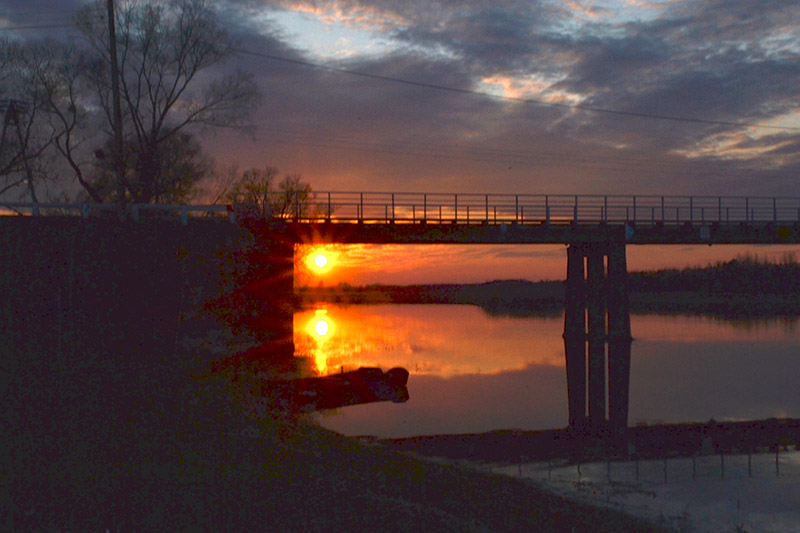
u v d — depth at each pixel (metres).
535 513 13.95
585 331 49.88
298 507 11.69
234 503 11.55
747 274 113.38
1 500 11.08
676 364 40.59
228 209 35.84
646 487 17.80
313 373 31.11
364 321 74.25
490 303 124.38
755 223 47.41
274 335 36.88
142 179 44.12
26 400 18.62
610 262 46.56
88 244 28.59
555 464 20.09
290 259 38.78
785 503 16.45
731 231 46.94
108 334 28.14
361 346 46.78
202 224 34.25
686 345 49.94
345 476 14.35
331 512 11.59
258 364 32.16
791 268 110.19
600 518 14.29
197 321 33.34
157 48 43.00
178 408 19.12
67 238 28.00
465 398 29.66
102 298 28.44
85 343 27.02
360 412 26.31
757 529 14.52
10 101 42.31
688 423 26.16
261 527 10.50
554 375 36.34
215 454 14.78
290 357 37.22
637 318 77.12
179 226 33.00
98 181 45.09
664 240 46.09
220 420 18.36
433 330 61.72
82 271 28.03
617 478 18.69
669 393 32.22
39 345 25.66
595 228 44.91
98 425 16.47
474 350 45.62
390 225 41.50
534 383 34.03
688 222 46.31
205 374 25.75
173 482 12.52
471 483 16.02
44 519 10.26
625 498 16.61
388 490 13.82
